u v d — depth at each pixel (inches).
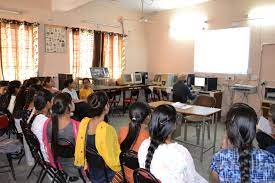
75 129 85.7
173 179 53.3
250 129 46.9
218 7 261.6
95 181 77.7
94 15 275.0
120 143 81.3
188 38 291.3
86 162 77.7
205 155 151.0
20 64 223.0
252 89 230.1
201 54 280.1
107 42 287.7
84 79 221.1
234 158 47.1
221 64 264.7
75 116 153.6
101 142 72.8
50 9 236.1
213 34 267.9
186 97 209.9
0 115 134.1
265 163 45.8
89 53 271.9
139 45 331.0
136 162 65.5
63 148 82.7
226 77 258.2
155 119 57.2
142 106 78.5
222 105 260.7
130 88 274.8
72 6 226.8
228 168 47.4
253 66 239.6
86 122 77.2
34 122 92.7
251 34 238.8
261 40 232.7
